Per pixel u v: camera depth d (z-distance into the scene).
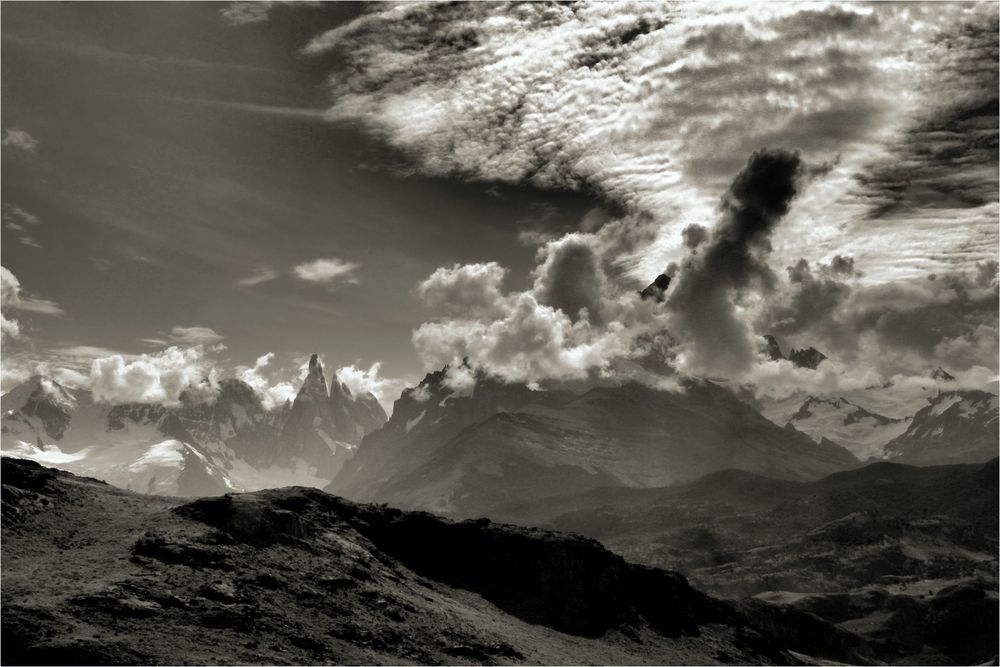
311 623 130.38
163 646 111.88
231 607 124.56
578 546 188.88
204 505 146.38
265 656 118.00
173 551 132.38
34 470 150.88
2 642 103.62
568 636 172.88
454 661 137.25
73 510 142.12
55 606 112.06
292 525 152.75
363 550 163.00
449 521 185.50
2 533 128.62
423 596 159.12
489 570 179.88
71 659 104.00
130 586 120.56
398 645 135.00
